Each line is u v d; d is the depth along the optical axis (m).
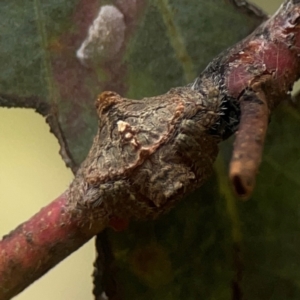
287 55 0.13
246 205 0.14
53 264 0.13
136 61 0.14
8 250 0.13
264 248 0.13
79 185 0.13
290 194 0.13
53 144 0.15
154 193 0.12
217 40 0.14
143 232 0.14
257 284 0.13
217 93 0.12
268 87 0.12
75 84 0.14
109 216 0.13
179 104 0.12
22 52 0.14
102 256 0.13
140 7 0.14
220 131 0.12
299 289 0.13
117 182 0.12
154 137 0.12
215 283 0.14
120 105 0.13
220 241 0.14
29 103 0.14
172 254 0.14
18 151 0.15
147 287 0.14
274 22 0.13
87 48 0.14
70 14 0.14
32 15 0.14
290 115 0.13
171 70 0.14
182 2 0.14
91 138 0.14
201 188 0.14
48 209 0.13
